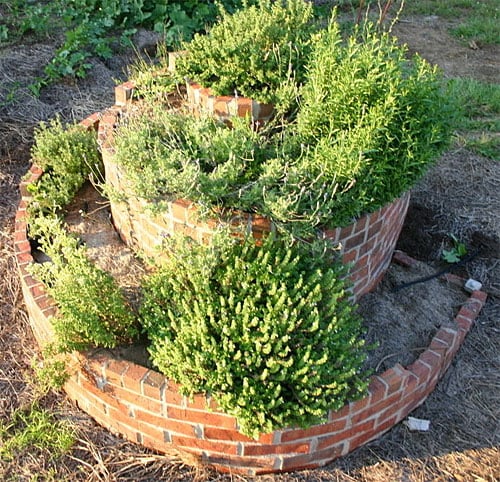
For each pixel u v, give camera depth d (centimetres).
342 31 788
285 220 300
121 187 359
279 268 297
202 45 414
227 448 298
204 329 283
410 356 341
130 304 338
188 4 757
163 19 734
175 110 382
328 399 288
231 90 392
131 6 738
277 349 280
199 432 294
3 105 578
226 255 306
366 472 309
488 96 644
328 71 342
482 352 376
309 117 337
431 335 357
